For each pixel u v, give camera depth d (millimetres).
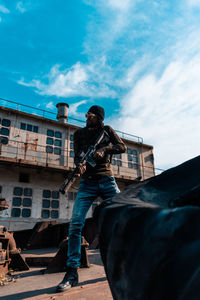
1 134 13039
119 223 403
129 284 326
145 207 384
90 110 1916
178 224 295
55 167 13117
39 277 1843
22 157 13156
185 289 227
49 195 13125
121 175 15609
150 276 288
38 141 14023
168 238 293
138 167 17562
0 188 11984
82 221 1638
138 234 345
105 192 1701
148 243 316
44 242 5656
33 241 5492
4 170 12438
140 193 546
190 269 239
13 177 12531
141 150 18312
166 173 586
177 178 538
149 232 325
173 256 271
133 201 485
